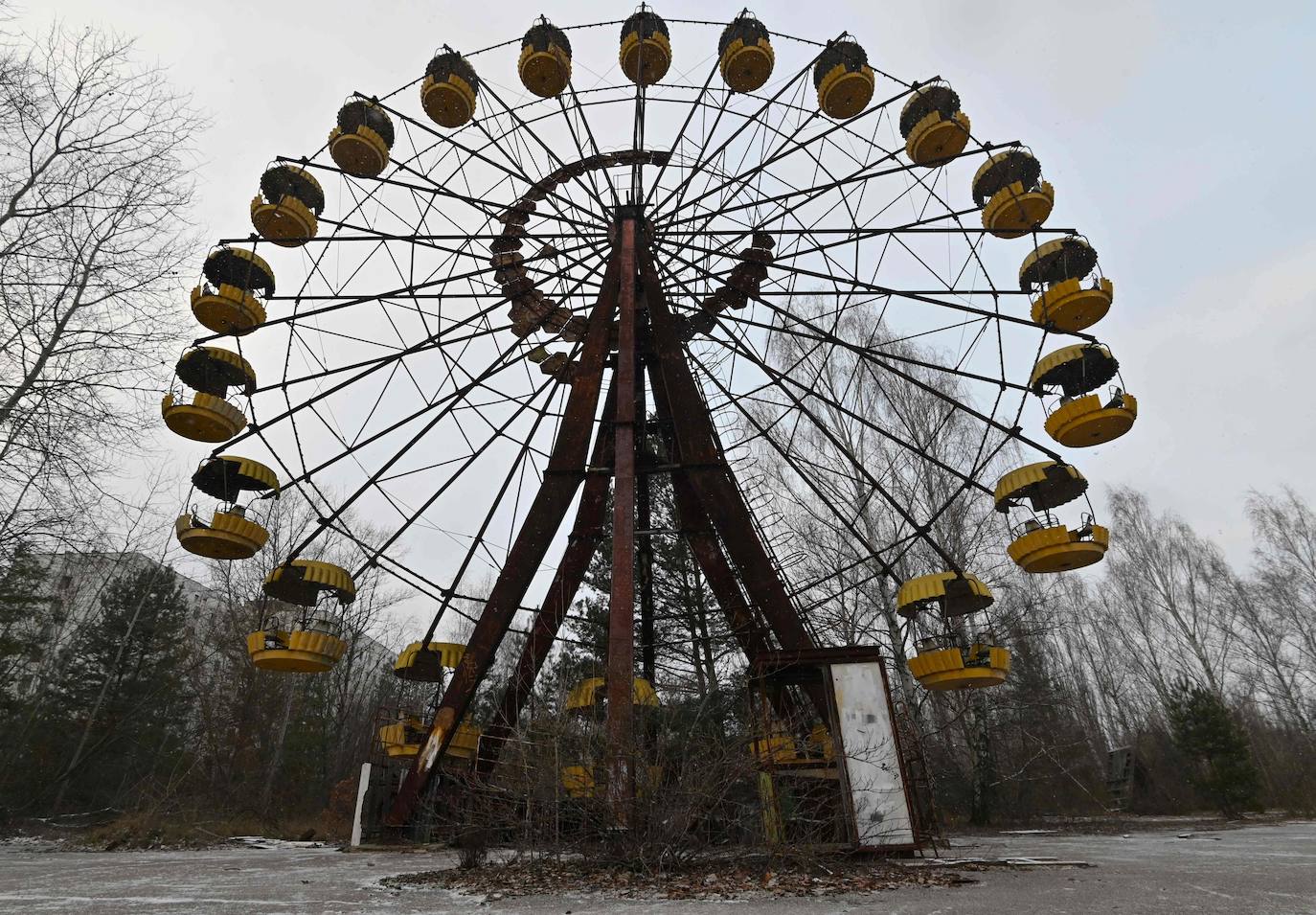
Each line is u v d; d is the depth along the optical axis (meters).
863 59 17.69
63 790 31.02
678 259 19.45
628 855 8.37
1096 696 49.19
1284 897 6.42
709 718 10.32
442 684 16.72
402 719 16.42
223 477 16.09
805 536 27.86
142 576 38.97
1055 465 14.27
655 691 12.47
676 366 15.33
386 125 19.45
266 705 35.44
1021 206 16.89
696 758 8.80
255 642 14.72
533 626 13.89
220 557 15.91
